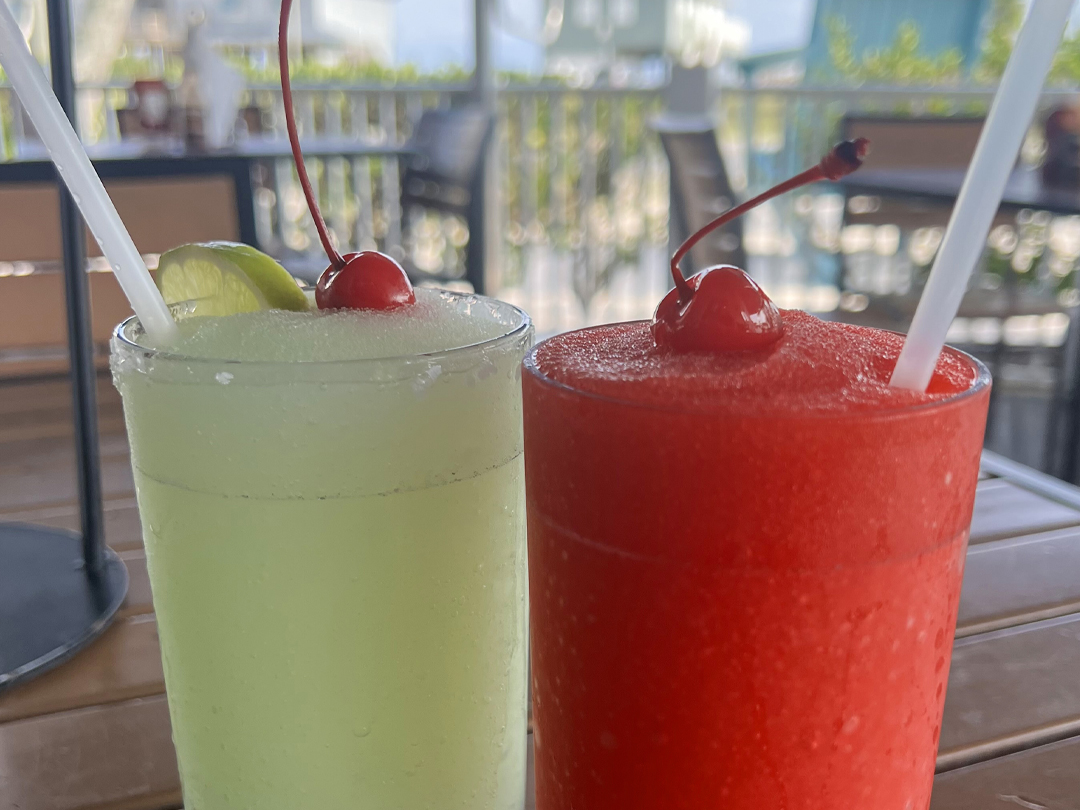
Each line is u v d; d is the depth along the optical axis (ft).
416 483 0.51
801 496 0.40
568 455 0.44
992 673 0.76
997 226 3.82
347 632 0.52
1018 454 3.03
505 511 0.57
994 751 0.67
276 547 0.51
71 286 0.88
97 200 0.53
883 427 0.39
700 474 0.40
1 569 0.89
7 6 0.51
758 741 0.43
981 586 0.90
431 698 0.54
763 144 4.95
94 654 0.78
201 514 0.51
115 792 0.63
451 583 0.54
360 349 0.53
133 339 0.58
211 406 0.49
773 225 5.08
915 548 0.42
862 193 3.22
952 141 3.83
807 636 0.41
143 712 0.71
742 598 0.41
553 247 5.05
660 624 0.43
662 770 0.44
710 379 0.43
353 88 4.83
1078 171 2.82
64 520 1.04
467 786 0.57
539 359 0.48
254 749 0.54
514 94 4.74
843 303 3.81
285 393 0.49
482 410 0.54
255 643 0.52
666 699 0.43
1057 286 4.02
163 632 0.57
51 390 1.54
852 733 0.43
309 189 0.60
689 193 3.59
